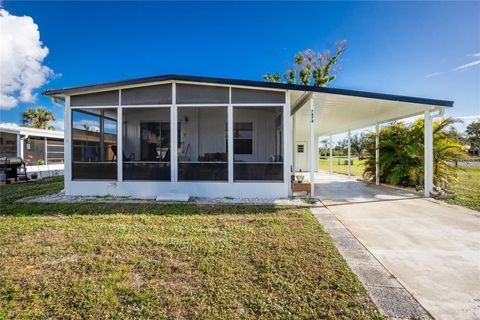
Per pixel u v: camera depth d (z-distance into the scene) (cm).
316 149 1695
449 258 304
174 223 443
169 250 322
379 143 932
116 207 562
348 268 276
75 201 625
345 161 2570
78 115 705
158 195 652
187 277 256
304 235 380
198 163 684
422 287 239
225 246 335
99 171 701
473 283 247
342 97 647
